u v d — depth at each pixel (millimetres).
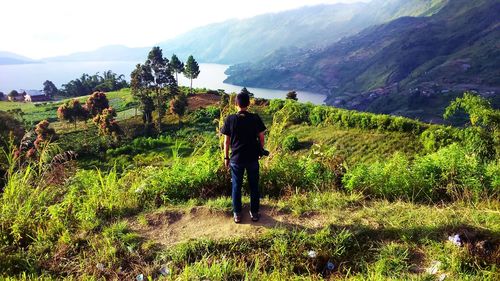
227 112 7957
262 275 4531
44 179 6973
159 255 5016
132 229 5762
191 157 8430
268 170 7598
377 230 5316
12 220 5852
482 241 4797
